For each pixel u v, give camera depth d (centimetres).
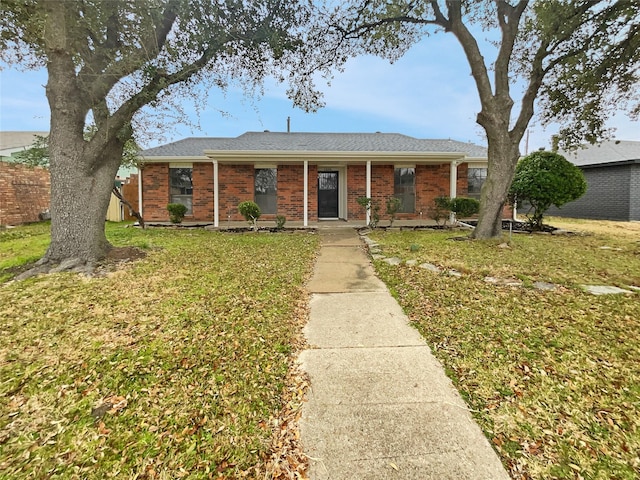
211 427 190
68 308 350
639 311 339
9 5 404
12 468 161
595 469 159
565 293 397
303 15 593
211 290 416
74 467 162
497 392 219
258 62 622
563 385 223
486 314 341
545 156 940
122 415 198
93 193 530
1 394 215
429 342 291
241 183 1195
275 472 160
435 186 1227
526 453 169
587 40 734
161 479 156
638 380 227
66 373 237
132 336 292
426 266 533
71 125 506
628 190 1245
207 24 501
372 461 166
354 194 1225
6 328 303
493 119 720
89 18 425
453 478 155
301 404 210
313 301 402
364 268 558
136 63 481
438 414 200
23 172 1110
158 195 1197
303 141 1320
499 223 764
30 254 583
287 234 939
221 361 256
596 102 823
